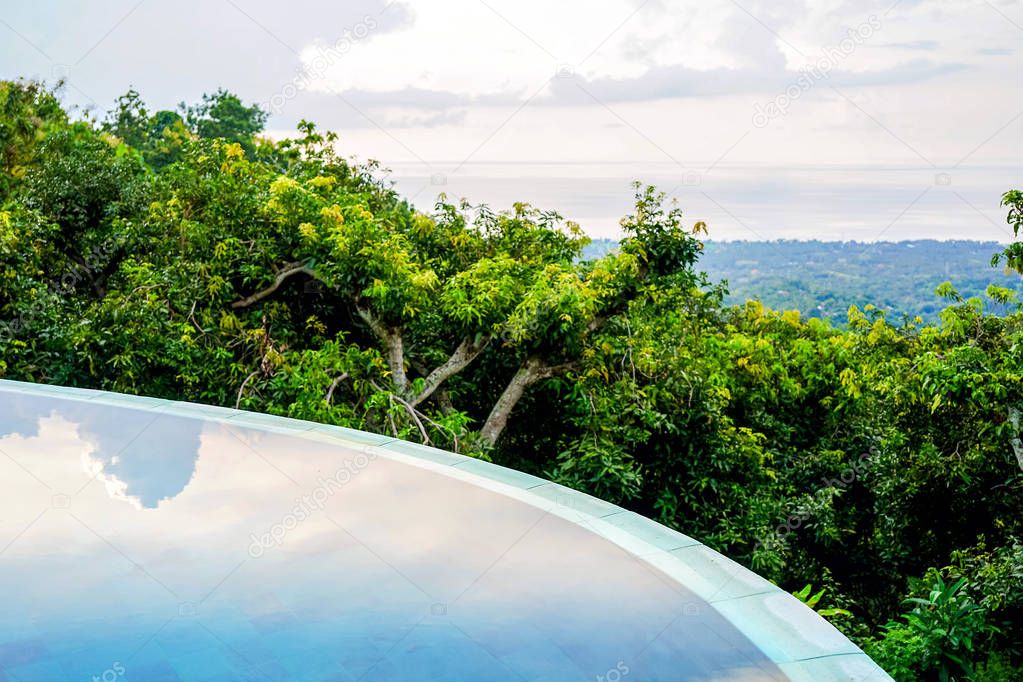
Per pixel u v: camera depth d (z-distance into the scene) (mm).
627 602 2342
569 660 2074
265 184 10023
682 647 2080
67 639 2332
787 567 11008
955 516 10242
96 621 2424
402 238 9570
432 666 2119
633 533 2824
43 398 4973
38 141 14039
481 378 10547
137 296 8805
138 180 11008
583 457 9172
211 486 3514
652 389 9555
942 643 6145
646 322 10680
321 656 2201
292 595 2547
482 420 10844
